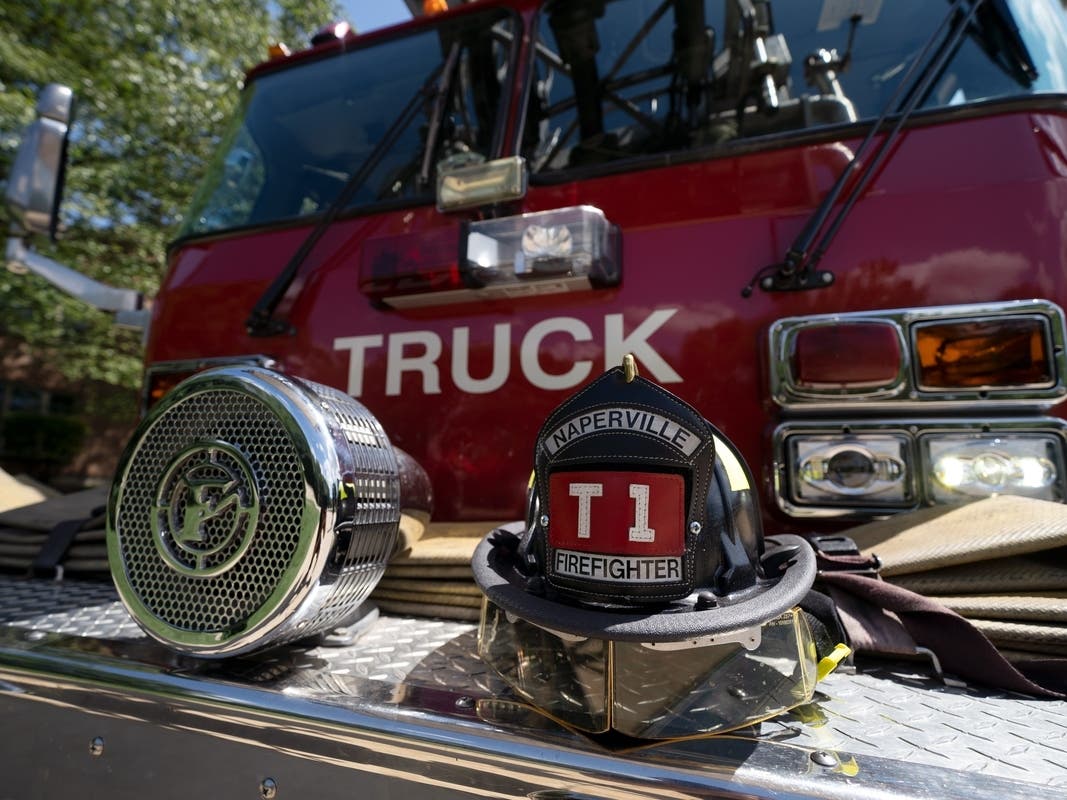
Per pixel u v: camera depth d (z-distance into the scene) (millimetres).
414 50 2025
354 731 708
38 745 872
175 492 857
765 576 773
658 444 687
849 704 753
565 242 1313
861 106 1633
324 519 786
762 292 1296
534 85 1943
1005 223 1178
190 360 1696
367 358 1558
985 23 1423
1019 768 604
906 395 1123
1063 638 802
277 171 2184
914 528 1022
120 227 8898
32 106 7465
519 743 654
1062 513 914
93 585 1288
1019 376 1078
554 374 1409
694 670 686
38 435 13812
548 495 741
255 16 10242
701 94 1845
